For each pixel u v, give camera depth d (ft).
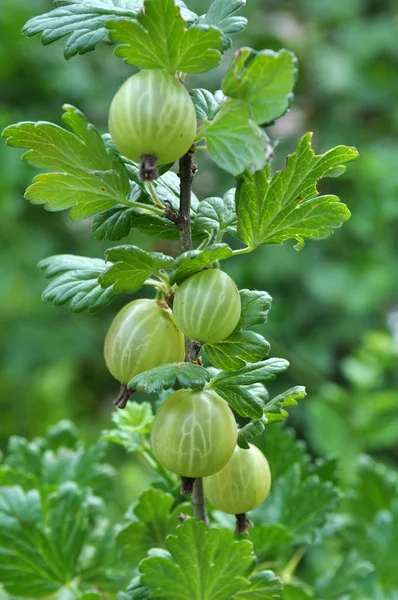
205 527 1.29
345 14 4.22
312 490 1.52
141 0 1.30
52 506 1.47
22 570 1.47
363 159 3.62
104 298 1.30
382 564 1.59
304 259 3.50
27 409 3.39
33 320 3.59
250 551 1.29
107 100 3.76
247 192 1.25
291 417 3.31
